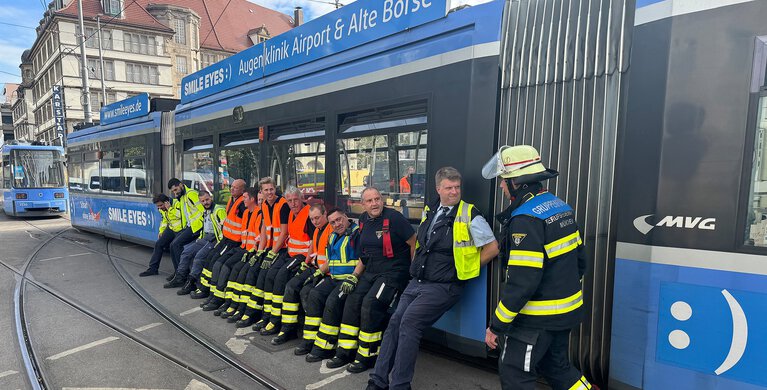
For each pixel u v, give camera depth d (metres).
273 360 3.83
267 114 5.14
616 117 2.69
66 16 41.31
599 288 2.74
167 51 46.69
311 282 4.08
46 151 16.94
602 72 2.76
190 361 3.81
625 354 2.63
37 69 55.53
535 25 3.04
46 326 4.68
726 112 2.30
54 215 17.84
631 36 2.66
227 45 53.78
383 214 3.50
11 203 16.17
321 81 4.39
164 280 6.72
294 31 4.84
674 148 2.45
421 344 4.04
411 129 3.60
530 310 2.34
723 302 2.29
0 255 8.88
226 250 5.40
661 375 2.49
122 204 9.27
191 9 49.09
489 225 3.12
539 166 2.42
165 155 7.77
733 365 2.26
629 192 2.62
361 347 3.56
